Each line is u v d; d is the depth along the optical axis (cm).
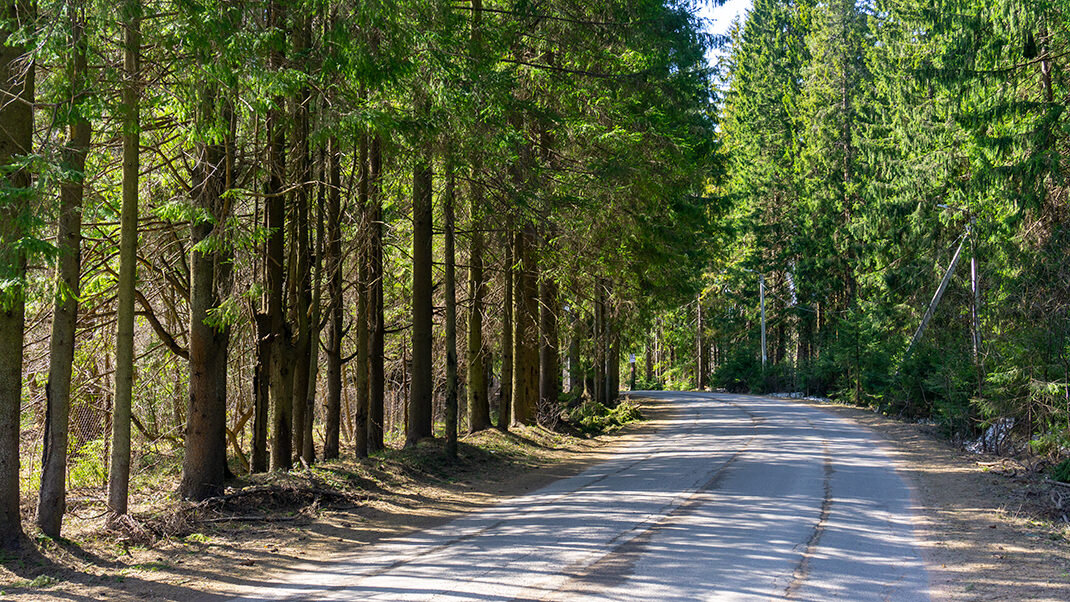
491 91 1317
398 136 1230
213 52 915
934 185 3319
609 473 1669
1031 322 1750
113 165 1271
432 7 1189
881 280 3812
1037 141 2081
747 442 2214
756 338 6619
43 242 762
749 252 6053
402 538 1023
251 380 1986
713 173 2589
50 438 907
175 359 1773
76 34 828
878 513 1135
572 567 822
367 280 1730
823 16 5309
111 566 845
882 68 4112
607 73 1692
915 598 715
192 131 954
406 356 2764
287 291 1507
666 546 913
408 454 1655
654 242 2045
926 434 2361
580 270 2089
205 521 1050
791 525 1034
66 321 923
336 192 1488
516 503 1304
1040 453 1594
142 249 1459
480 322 2275
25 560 826
